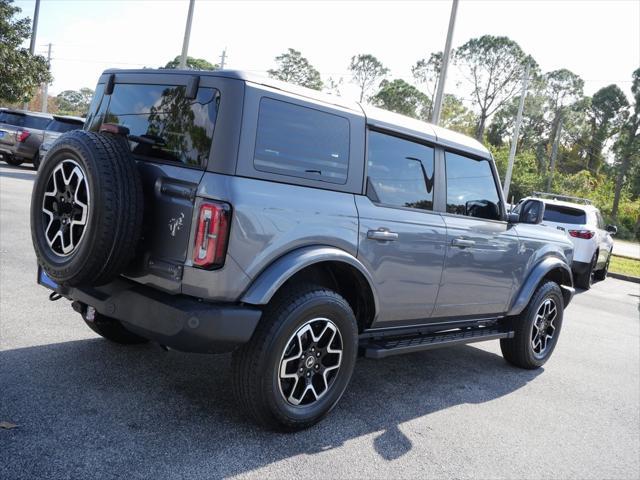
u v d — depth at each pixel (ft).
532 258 17.13
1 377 11.55
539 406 14.80
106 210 9.18
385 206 12.24
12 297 17.28
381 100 230.89
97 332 13.83
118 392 11.58
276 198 10.02
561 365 19.19
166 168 10.02
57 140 10.27
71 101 327.88
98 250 9.28
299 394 10.92
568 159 254.06
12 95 80.12
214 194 9.39
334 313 10.93
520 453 11.78
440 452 11.25
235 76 9.77
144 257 10.07
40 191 10.36
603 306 33.47
